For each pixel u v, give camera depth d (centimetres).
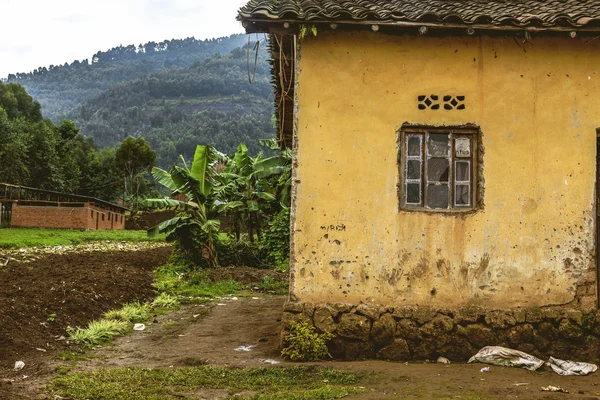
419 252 795
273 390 645
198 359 786
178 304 1320
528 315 784
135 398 611
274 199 2284
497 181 803
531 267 796
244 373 707
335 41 808
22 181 4944
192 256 1991
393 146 804
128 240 3547
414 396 605
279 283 1659
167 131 17662
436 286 793
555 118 811
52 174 5709
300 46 806
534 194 804
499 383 657
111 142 19188
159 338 958
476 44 812
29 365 735
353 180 800
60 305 1038
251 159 2330
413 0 882
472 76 811
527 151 807
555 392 629
